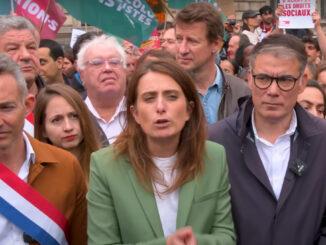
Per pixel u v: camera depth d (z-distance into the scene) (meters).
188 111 3.56
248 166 3.80
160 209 3.50
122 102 5.58
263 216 3.75
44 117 4.75
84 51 5.51
